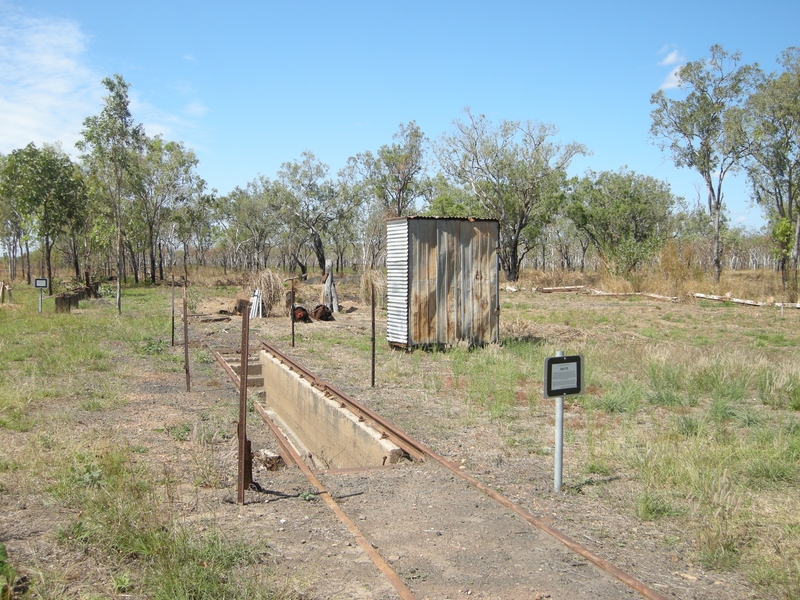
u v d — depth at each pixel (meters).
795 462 7.13
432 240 15.93
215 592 4.23
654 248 46.50
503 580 4.68
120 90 51.94
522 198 55.66
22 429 8.41
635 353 14.03
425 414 9.99
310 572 4.64
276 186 70.19
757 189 43.84
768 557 5.00
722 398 10.41
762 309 29.61
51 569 4.54
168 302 33.81
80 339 17.23
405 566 4.89
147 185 61.53
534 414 9.81
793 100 37.75
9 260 69.19
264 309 26.95
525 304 33.69
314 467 9.71
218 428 9.30
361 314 27.97
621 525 5.68
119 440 8.00
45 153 46.94
